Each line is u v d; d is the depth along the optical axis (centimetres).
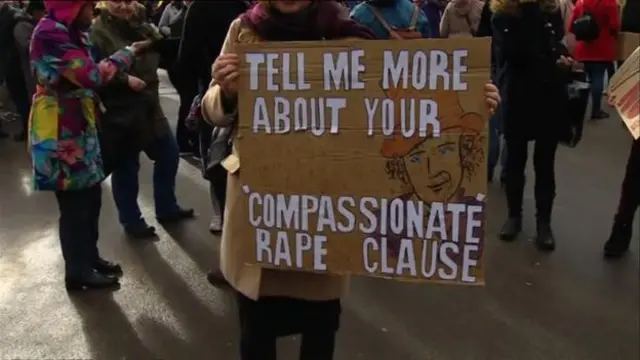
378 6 354
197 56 451
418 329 376
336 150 211
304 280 229
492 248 489
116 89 441
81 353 350
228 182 234
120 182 495
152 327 377
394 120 206
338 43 205
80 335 368
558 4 449
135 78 420
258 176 218
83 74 364
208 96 230
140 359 346
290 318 241
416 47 201
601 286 430
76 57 363
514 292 421
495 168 680
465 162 204
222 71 212
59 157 378
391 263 214
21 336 365
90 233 421
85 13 371
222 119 224
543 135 467
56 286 423
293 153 214
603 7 794
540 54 447
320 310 241
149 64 466
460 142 203
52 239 502
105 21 436
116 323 380
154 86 474
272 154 215
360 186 211
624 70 373
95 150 391
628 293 421
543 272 449
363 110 207
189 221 538
